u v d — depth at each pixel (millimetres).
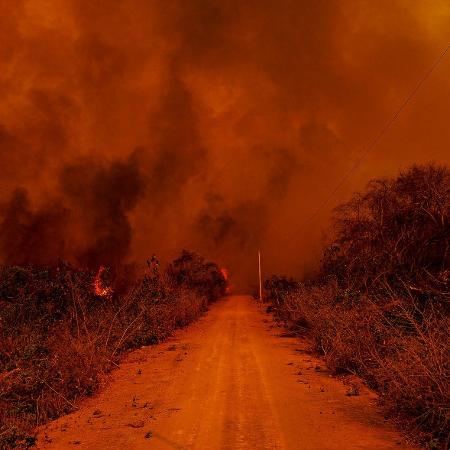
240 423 8750
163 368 14758
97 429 8914
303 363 14680
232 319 32562
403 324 12961
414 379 8812
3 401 10250
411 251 17703
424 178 18734
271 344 19172
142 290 23453
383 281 17562
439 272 15555
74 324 17516
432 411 7867
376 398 10219
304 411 9414
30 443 8305
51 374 11734
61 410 10352
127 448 7766
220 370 13938
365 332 13305
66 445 8125
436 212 17875
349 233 21500
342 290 19219
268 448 7418
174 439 8062
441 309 12484
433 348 8719
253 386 11742
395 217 19047
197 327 27656
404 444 7434
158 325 22141
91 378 12461
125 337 18219
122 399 11148
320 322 17156
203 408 9883
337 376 12633
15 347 13570
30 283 18344
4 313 16344
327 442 7598
